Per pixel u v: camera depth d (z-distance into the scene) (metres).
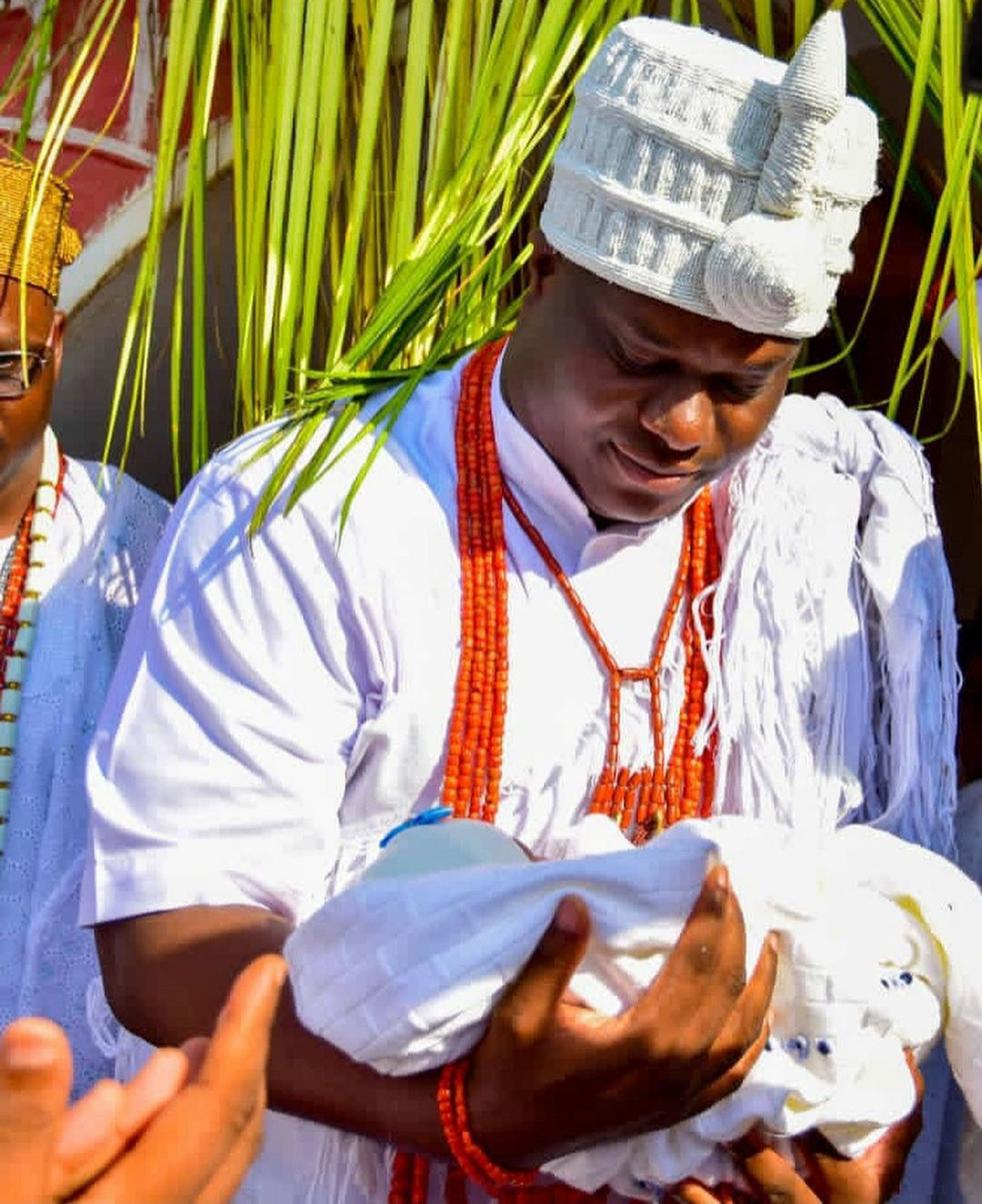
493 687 1.72
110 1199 1.00
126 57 2.56
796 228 1.53
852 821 1.85
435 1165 1.66
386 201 2.30
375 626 1.69
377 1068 1.45
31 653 2.29
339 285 2.17
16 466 2.27
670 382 1.60
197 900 1.62
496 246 2.02
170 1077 1.05
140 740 1.66
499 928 1.40
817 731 1.80
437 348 1.93
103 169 2.58
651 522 1.77
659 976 1.40
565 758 1.75
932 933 1.60
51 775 2.27
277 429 1.80
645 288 1.55
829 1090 1.52
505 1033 1.40
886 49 2.58
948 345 2.24
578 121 1.62
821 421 1.94
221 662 1.67
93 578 2.33
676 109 1.54
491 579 1.73
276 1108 1.53
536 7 2.17
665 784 1.78
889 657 1.84
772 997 1.53
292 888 1.65
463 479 1.76
